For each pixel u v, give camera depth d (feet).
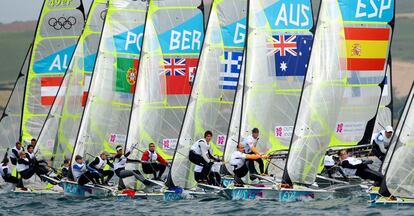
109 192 490.08
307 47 472.44
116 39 526.16
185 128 474.90
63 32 595.47
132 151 487.20
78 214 429.79
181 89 504.43
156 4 501.97
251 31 465.88
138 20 528.22
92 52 558.56
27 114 596.70
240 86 475.31
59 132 554.46
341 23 435.94
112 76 525.34
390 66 519.19
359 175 424.46
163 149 500.33
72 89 555.28
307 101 427.33
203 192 467.93
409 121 382.22
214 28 486.79
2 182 562.66
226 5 491.31
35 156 553.64
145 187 479.00
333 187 437.58
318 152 427.74
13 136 604.08
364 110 473.26
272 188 433.07
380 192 389.39
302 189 427.74
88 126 520.42
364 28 469.57
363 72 471.21
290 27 470.80
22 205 470.80
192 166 469.98
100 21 558.97
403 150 383.65
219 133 486.38
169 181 468.34
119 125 526.98
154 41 497.46
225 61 489.67
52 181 532.32
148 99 492.95
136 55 527.40
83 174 497.87
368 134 474.08
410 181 384.68
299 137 425.69
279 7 469.57
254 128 456.04
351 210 389.80
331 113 431.02
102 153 499.92
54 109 563.48
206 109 481.87
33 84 597.11
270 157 464.24
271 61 467.93
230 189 442.91
